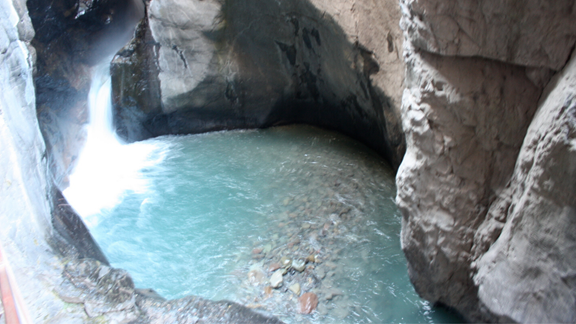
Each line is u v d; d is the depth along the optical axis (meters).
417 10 2.47
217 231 5.21
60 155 6.21
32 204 3.44
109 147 7.91
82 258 3.32
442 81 2.53
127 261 4.66
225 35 7.97
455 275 2.99
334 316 3.69
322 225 5.12
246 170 6.90
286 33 7.62
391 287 3.99
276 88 8.48
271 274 4.30
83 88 7.65
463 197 2.72
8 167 3.26
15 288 1.71
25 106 3.88
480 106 2.42
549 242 1.96
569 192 1.78
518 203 2.17
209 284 4.24
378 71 5.86
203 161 7.34
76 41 7.95
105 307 2.87
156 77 8.12
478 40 2.22
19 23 3.92
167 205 5.91
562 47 1.90
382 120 6.26
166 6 7.64
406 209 3.15
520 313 2.19
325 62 7.29
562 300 1.96
